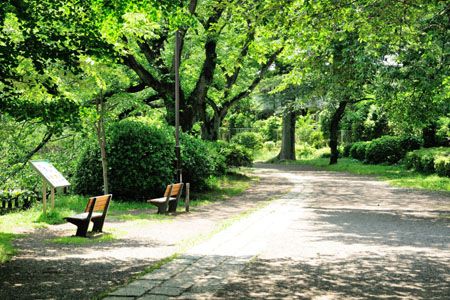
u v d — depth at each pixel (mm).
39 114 6805
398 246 9164
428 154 28484
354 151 45812
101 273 6812
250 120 66562
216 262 7516
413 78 19703
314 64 17906
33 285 6148
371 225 12180
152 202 14414
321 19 11945
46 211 12695
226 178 27047
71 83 9211
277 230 11203
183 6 8922
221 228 11430
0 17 6590
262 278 6551
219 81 28484
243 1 11664
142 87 24203
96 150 17562
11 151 21875
